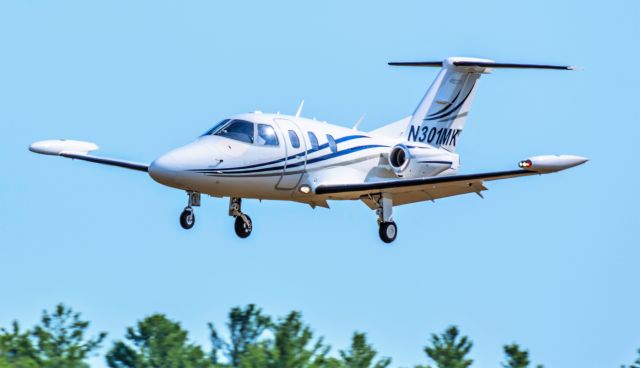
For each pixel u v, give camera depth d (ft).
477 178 318.45
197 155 314.55
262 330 259.19
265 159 323.78
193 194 324.39
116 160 346.74
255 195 329.72
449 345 269.23
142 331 259.19
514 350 271.49
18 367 248.73
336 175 338.95
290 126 332.39
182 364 255.50
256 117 328.70
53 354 255.29
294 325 256.73
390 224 342.64
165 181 314.35
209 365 256.11
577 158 303.27
